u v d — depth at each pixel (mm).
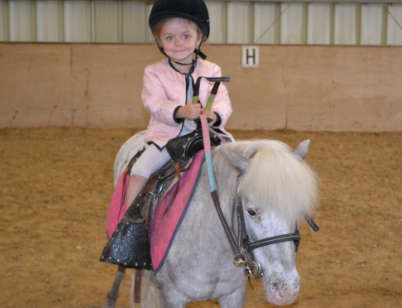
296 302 3469
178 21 2285
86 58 9383
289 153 1907
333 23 10328
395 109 9625
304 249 4484
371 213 5453
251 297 3555
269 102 9570
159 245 2188
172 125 2297
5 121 9352
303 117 9609
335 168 7148
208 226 2121
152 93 2357
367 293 3650
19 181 6359
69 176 6648
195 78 2393
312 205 1810
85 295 3566
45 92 9398
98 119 9516
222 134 2354
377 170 7074
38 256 4262
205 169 2199
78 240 4656
